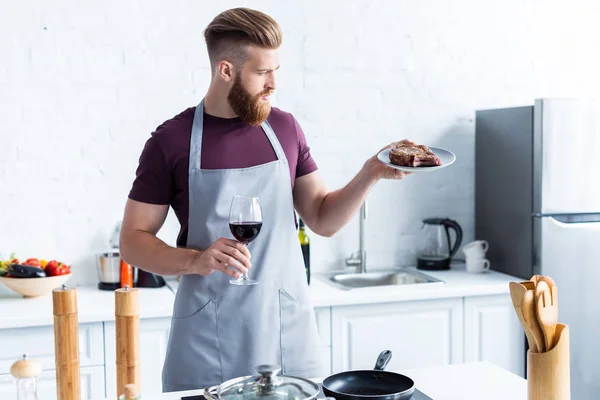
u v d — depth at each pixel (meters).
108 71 3.35
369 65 3.66
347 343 3.16
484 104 3.84
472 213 3.88
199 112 2.24
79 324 2.85
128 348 1.56
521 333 3.38
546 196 3.34
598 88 3.94
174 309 2.23
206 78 3.46
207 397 1.50
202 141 2.20
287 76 3.56
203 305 2.17
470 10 3.78
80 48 3.31
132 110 3.39
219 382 2.18
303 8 3.56
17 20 3.24
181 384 2.19
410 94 3.74
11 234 3.30
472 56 3.81
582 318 3.38
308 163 2.37
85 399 2.87
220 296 2.17
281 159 2.25
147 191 2.21
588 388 3.40
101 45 3.34
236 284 2.04
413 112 3.75
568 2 3.91
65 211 3.35
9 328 2.79
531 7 3.86
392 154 2.10
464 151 3.84
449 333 3.29
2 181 3.27
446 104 3.79
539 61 3.89
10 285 3.07
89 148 3.36
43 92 3.29
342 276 3.58
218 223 2.19
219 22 2.13
